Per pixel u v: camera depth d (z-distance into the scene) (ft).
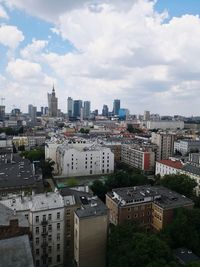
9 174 581.94
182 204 417.08
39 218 341.41
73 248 367.45
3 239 254.68
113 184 568.00
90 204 359.66
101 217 333.42
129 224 343.67
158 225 417.28
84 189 453.99
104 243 337.93
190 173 652.89
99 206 353.92
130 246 290.97
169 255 284.41
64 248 362.53
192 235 351.05
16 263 213.25
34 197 358.02
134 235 304.30
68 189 420.36
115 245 308.19
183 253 322.96
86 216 325.21
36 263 346.54
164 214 404.77
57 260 358.84
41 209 341.62
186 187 526.98
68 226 364.79
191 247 346.33
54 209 347.97
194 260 306.55
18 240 248.52
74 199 371.97
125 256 282.77
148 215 434.71
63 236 358.02
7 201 350.43
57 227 353.10
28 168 639.35
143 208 429.38
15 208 345.31
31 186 541.75
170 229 359.87
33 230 339.98
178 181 533.55
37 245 344.28
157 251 280.31
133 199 422.41
